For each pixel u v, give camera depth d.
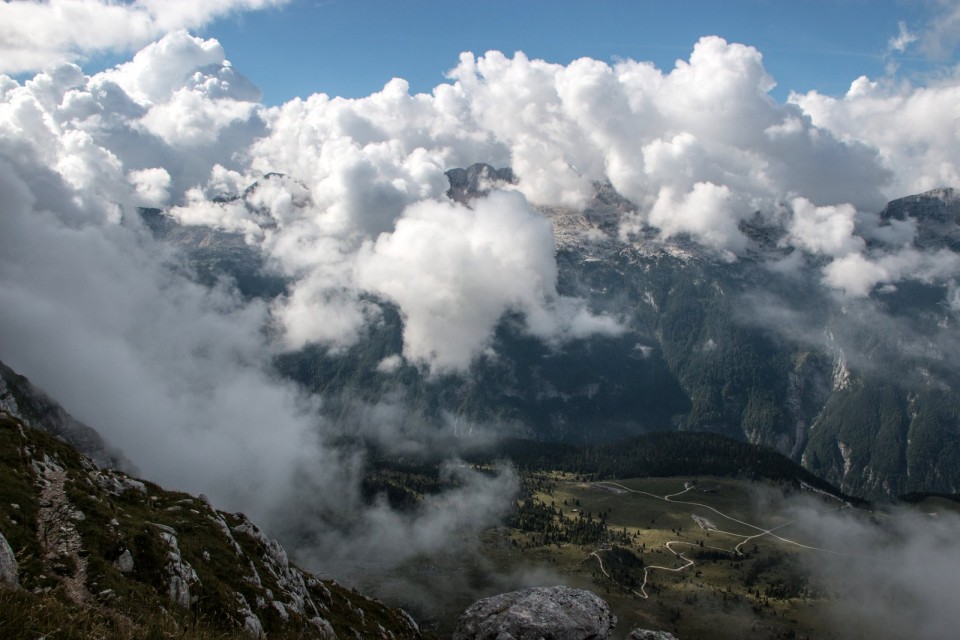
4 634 29.58
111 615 40.06
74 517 54.12
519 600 63.34
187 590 55.50
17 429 66.44
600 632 60.28
